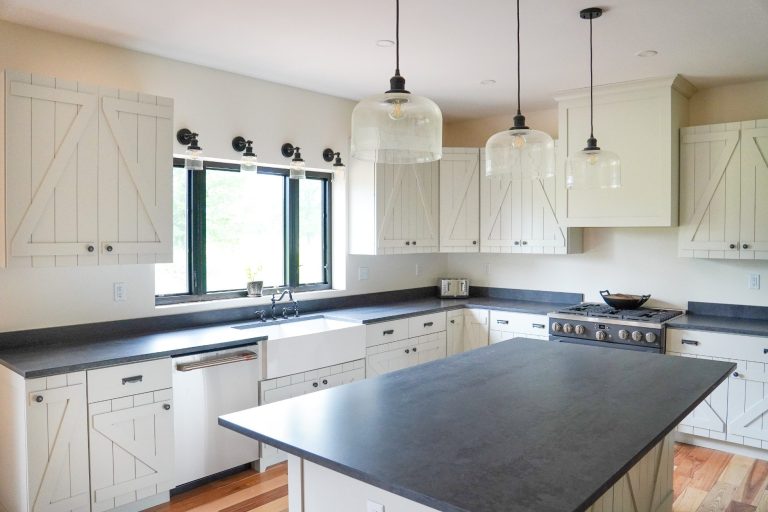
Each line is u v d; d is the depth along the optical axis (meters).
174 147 3.58
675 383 2.34
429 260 5.57
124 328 3.44
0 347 2.97
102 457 2.76
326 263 4.75
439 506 1.30
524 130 2.25
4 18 2.90
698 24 2.93
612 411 1.97
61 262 2.81
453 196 4.99
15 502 2.66
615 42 3.21
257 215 4.24
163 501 3.06
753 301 4.05
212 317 3.85
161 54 3.47
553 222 4.64
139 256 3.07
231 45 3.30
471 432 1.76
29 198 2.71
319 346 3.74
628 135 4.09
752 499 3.13
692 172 4.00
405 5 2.68
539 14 2.79
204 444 3.21
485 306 4.85
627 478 2.04
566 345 3.14
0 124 2.64
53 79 2.76
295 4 2.68
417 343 4.54
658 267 4.46
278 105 4.16
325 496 1.73
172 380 3.03
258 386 3.45
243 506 3.03
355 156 1.91
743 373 3.62
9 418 2.68
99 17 2.88
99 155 2.92
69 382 2.64
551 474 1.45
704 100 4.22
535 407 2.02
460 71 3.79
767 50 3.35
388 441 1.68
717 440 3.83
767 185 3.71
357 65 3.69
